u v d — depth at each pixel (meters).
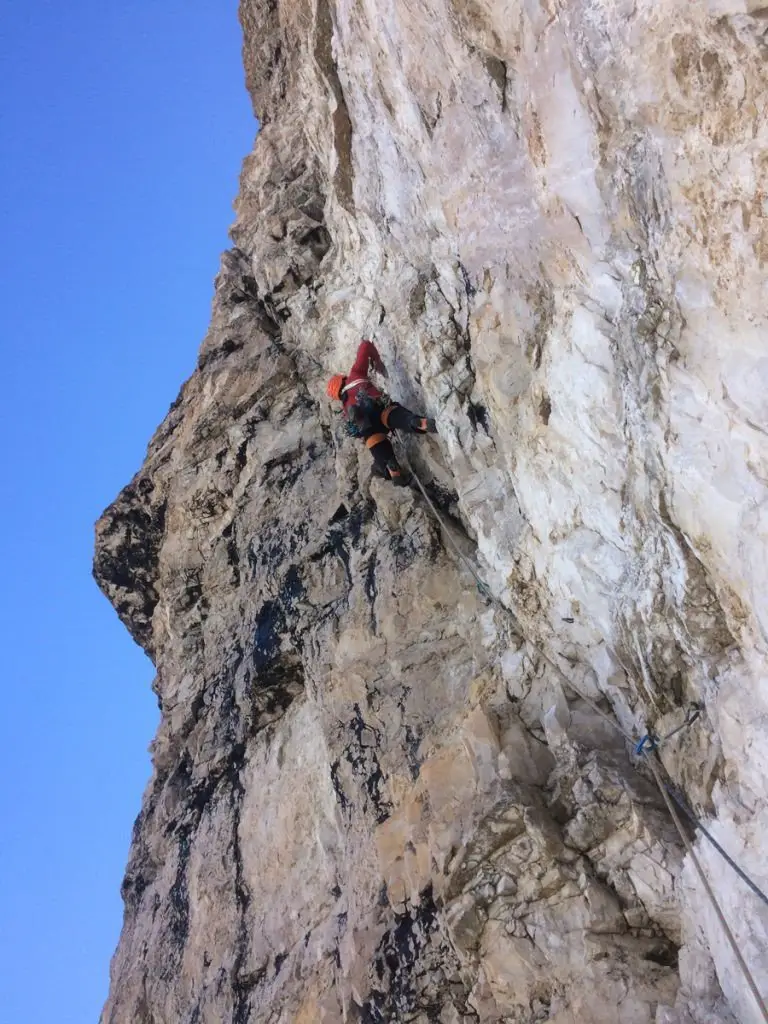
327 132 9.52
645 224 5.19
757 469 4.53
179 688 11.36
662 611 5.56
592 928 5.56
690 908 5.35
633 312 5.36
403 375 8.74
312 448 10.59
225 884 9.23
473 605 8.10
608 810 5.94
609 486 5.92
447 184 7.48
